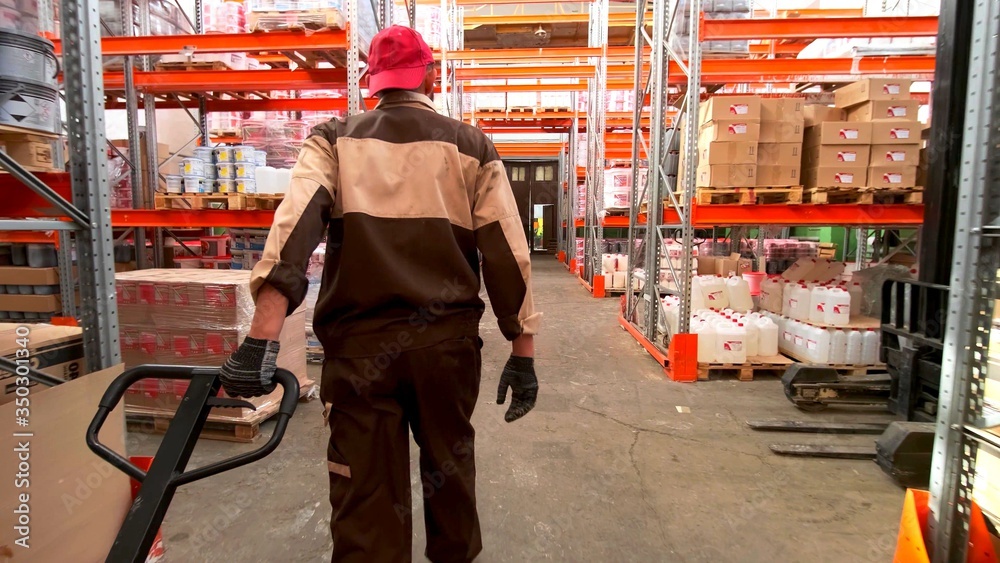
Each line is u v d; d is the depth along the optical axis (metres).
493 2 9.45
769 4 6.05
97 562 1.73
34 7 3.21
